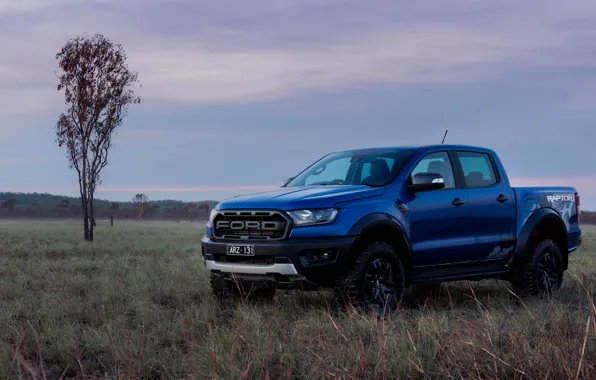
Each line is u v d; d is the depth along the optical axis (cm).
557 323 512
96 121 2472
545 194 923
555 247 907
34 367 521
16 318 702
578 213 986
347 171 809
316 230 686
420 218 761
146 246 1992
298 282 685
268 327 583
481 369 423
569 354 423
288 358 499
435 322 569
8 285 966
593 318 468
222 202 770
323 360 455
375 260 703
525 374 407
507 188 876
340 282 691
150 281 970
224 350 508
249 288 791
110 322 624
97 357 546
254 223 714
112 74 2506
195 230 4156
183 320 633
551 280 905
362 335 551
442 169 813
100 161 2498
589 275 1062
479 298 875
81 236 2781
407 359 443
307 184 820
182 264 1243
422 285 962
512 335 467
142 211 16838
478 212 826
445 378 425
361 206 712
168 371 502
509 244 865
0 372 483
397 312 665
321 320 630
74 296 833
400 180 761
